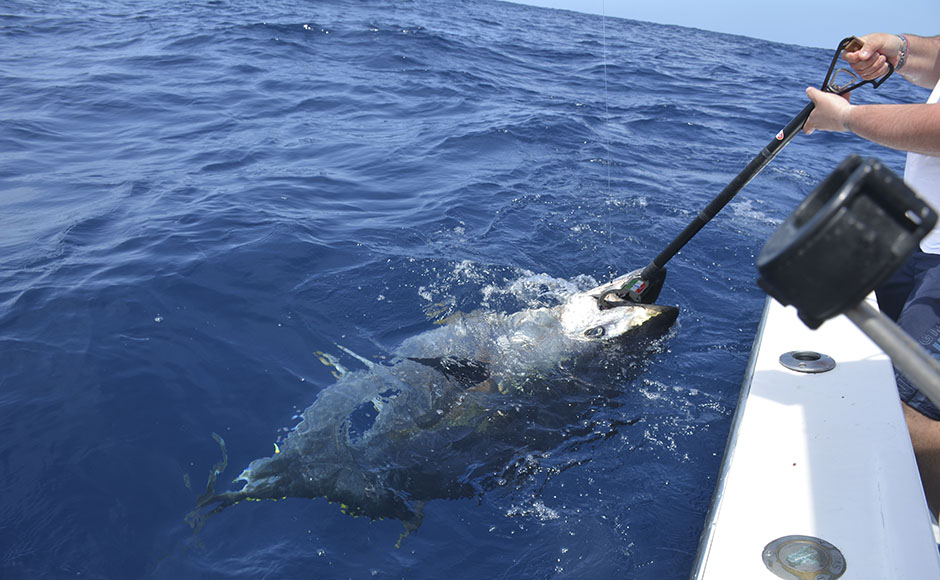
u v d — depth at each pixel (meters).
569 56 16.12
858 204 0.93
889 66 3.22
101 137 7.98
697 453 3.61
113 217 5.72
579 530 3.19
